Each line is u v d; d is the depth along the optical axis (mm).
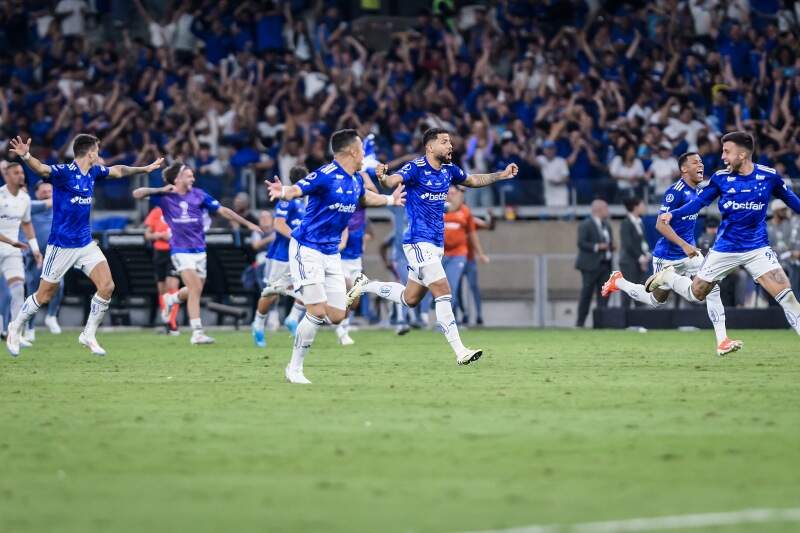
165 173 43938
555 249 64062
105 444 19422
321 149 66688
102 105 72688
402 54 75562
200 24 77312
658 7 76125
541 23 77750
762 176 33000
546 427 20844
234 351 40688
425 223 32344
